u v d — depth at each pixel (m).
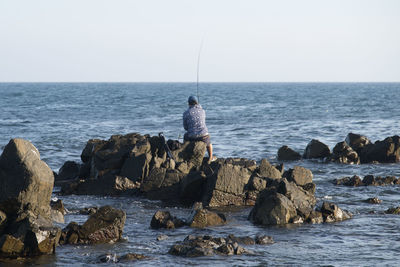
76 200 22.94
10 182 15.25
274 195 19.38
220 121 73.94
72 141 46.75
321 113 90.88
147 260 14.18
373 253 15.03
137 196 23.98
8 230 14.95
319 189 25.73
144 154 24.84
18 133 54.62
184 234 17.22
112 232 16.25
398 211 20.70
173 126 66.06
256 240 16.23
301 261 14.21
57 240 15.05
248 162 25.64
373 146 36.44
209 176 23.20
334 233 17.45
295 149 42.88
